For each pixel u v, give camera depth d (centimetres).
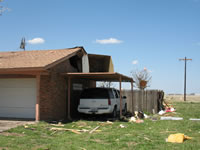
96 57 1928
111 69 1934
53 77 1350
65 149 685
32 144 745
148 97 1958
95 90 1426
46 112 1319
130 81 1972
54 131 980
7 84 1423
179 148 698
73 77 1544
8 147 700
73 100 1596
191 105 2833
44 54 1527
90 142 780
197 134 930
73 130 988
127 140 802
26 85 1384
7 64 1306
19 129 988
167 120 1392
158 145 735
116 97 1583
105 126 1141
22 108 1382
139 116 1512
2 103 1423
